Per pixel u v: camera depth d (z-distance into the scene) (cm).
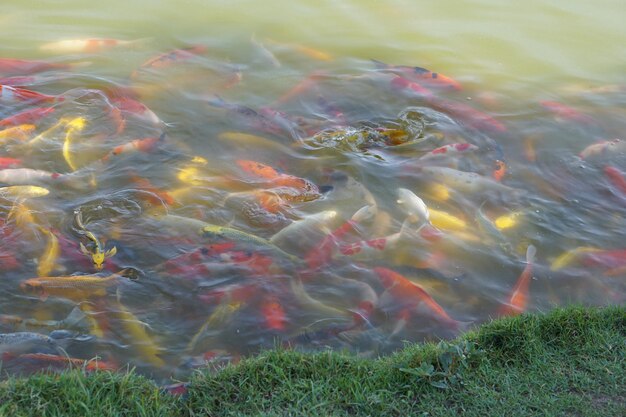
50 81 788
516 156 754
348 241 675
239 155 736
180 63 822
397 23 898
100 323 620
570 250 681
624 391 590
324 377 590
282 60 838
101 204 687
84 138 739
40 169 709
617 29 900
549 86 828
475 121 782
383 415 577
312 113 781
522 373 597
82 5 897
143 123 754
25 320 619
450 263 668
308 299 639
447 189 721
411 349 605
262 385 586
